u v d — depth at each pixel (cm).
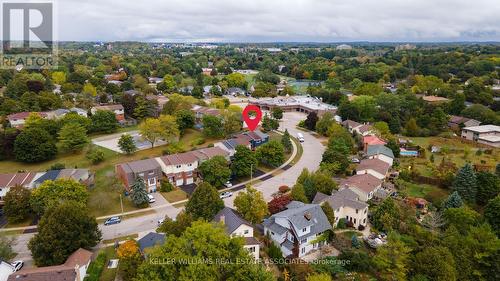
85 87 14775
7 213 6219
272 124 12281
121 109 12319
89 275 4866
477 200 7431
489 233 5409
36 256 5006
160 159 8081
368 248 5759
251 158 8369
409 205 6944
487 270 5144
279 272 5094
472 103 14925
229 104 14925
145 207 6994
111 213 6750
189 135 10944
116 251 5525
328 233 5841
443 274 4706
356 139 10938
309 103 15888
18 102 11681
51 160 8719
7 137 8600
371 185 7331
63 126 9412
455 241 5366
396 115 12875
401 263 4934
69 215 5253
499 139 10762
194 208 5988
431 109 13088
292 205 6231
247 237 5266
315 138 11738
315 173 7894
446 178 7988
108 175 7925
